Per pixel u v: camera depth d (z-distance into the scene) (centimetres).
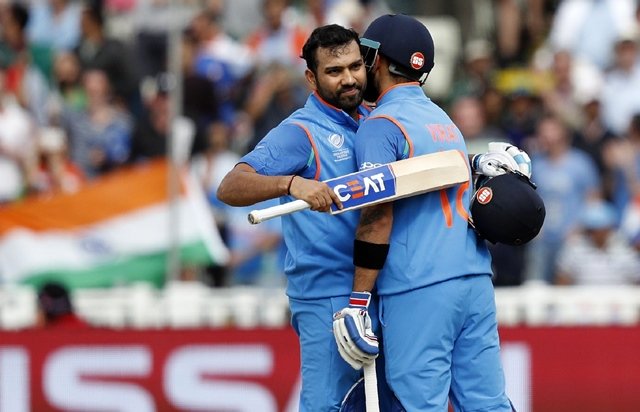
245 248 3953
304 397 2092
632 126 4178
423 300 2002
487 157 2100
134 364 3375
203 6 4678
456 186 2034
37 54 4756
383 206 1970
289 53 4378
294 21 4516
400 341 2012
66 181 4250
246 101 4319
